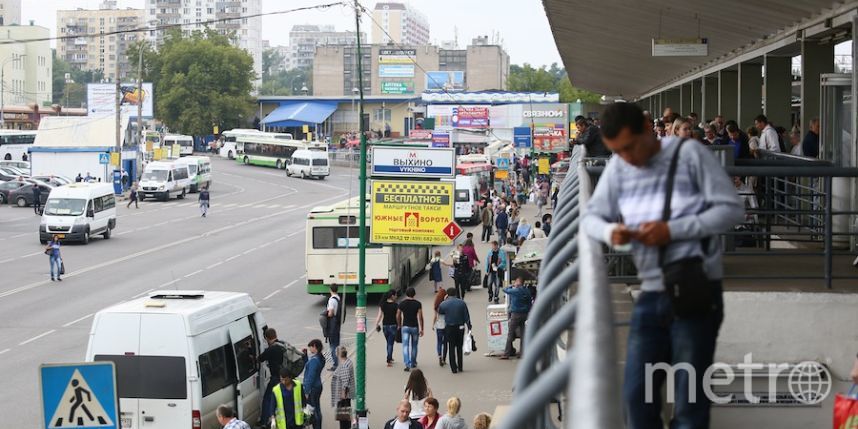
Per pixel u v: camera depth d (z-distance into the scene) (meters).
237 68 178.38
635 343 5.65
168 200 104.31
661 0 26.62
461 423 21.19
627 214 5.53
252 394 27.00
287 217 85.94
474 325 41.41
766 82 31.44
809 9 23.31
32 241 67.06
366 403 29.97
